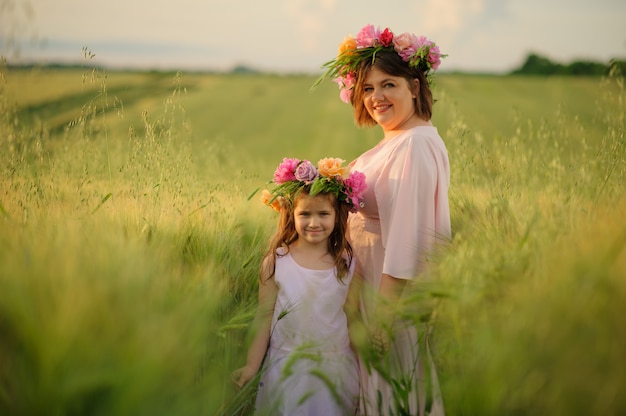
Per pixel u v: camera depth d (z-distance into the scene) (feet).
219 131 90.12
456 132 10.44
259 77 203.62
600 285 4.48
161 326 4.50
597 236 5.17
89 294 4.32
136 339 4.29
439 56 8.18
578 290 4.58
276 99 138.10
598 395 4.29
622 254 4.82
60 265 4.58
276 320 8.08
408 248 7.51
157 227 7.59
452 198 9.04
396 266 7.52
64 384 4.04
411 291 6.68
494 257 5.58
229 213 9.45
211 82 176.86
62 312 4.14
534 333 4.59
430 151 7.74
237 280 8.20
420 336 6.31
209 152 12.96
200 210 8.87
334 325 8.02
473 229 6.57
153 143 9.44
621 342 4.32
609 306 4.42
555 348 4.50
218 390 5.33
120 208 7.93
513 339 4.66
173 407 4.64
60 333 4.09
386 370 6.57
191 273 6.28
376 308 6.64
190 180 9.89
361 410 7.42
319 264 8.30
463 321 5.33
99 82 9.34
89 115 9.60
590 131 9.59
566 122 9.99
